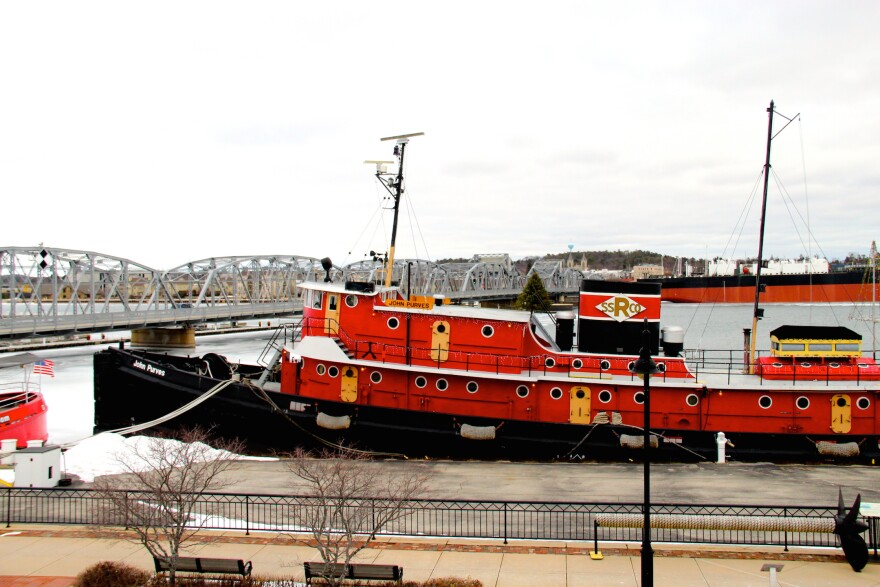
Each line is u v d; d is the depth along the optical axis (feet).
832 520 56.18
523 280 568.82
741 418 87.51
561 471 82.64
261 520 63.31
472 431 87.86
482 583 49.57
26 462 73.10
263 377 97.25
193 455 62.95
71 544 57.67
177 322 293.64
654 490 73.97
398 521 63.26
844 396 86.74
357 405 90.74
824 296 460.96
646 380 46.78
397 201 98.84
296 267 387.75
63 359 256.32
